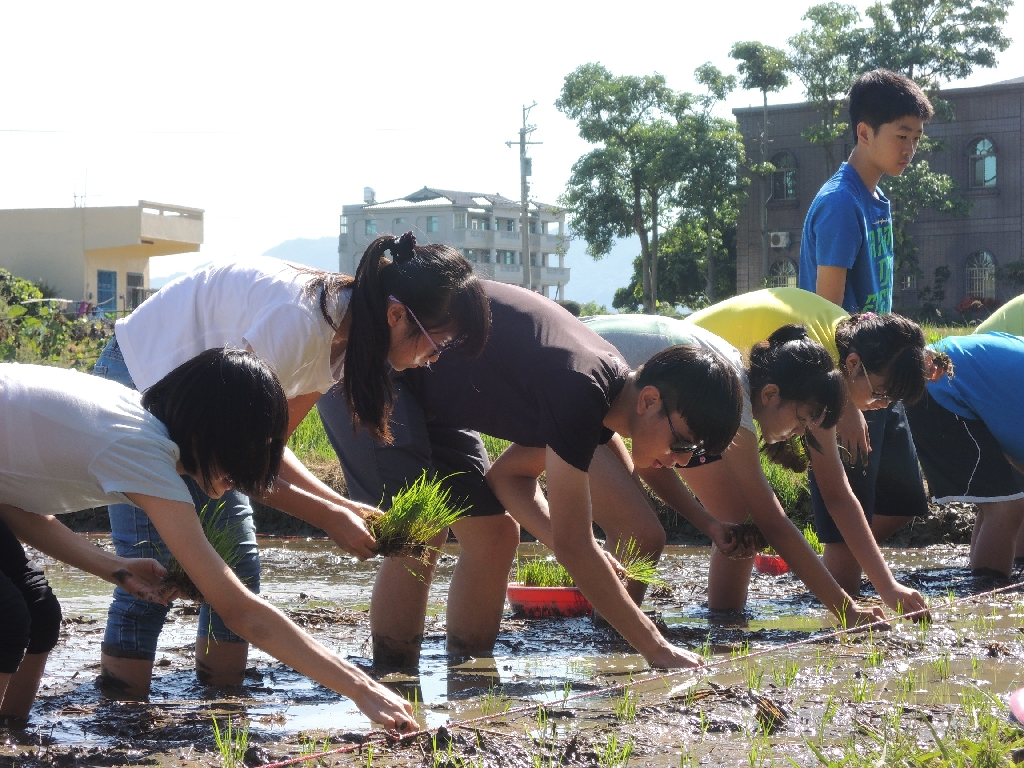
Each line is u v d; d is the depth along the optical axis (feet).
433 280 10.06
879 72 17.92
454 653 13.74
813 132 136.77
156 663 13.01
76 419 8.96
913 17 136.56
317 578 20.58
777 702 10.23
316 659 9.02
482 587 13.61
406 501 11.25
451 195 305.73
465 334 10.33
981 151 134.62
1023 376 17.72
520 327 11.78
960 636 13.56
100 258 142.72
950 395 18.15
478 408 12.18
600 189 153.17
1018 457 18.16
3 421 9.04
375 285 10.15
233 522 11.58
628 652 13.70
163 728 9.84
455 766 8.47
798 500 24.85
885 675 11.66
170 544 8.87
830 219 17.67
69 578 20.04
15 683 10.02
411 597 12.80
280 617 9.05
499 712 10.44
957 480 18.43
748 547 14.60
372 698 9.09
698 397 10.59
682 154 145.38
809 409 13.25
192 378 9.12
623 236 156.15
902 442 17.85
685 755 8.87
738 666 12.19
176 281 11.58
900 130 17.57
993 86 133.18
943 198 131.13
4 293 55.77
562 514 11.14
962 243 135.33
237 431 8.93
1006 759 8.11
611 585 11.55
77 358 45.14
